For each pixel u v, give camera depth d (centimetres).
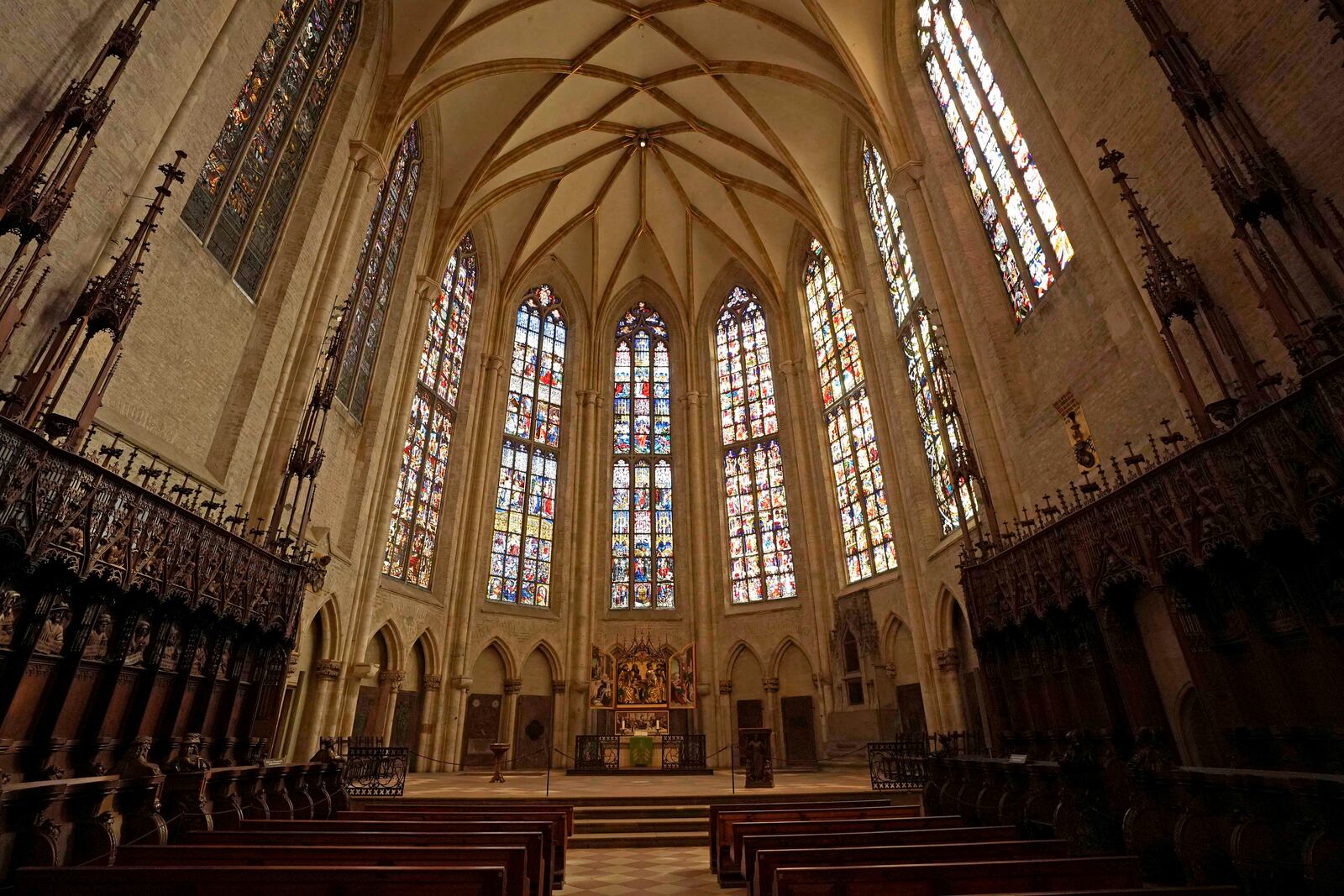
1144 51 1051
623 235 3525
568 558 3036
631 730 2544
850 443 2819
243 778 944
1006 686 1282
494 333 3111
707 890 843
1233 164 823
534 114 2706
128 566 848
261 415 1506
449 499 2703
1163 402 1092
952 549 1934
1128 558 933
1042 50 1323
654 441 3397
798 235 3300
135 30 898
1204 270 963
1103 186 1164
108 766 858
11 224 731
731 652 2900
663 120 3048
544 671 2833
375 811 981
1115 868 529
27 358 877
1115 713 1011
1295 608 724
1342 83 760
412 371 2380
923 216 1992
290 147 1688
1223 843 675
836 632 2644
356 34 2003
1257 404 809
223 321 1409
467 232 2912
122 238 1036
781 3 2275
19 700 750
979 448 1695
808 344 3158
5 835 596
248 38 1399
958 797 1144
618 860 1087
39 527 710
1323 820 562
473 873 457
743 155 2961
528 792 1627
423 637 2459
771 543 3030
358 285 2064
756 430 3269
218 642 1081
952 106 1895
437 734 2427
